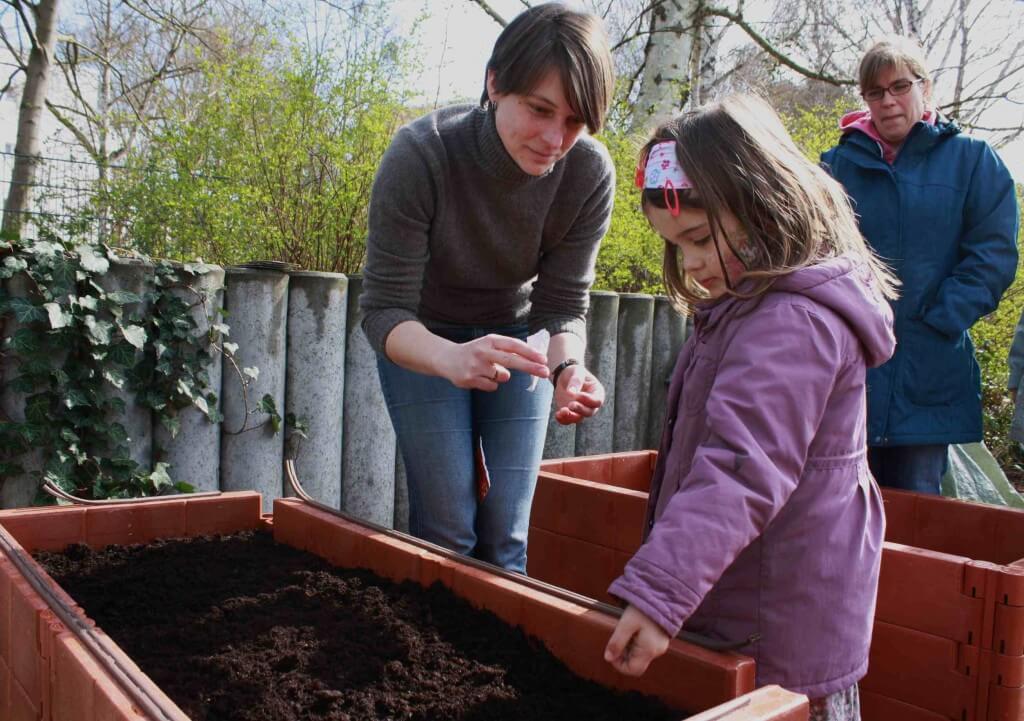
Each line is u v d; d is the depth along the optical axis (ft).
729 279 4.89
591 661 4.83
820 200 4.98
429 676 4.90
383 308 7.07
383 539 6.66
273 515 7.95
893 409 9.50
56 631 4.44
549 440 15.53
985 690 6.05
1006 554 8.15
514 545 7.66
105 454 11.21
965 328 9.40
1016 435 10.21
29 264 10.61
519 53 5.95
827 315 4.64
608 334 16.28
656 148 5.10
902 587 6.48
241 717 4.50
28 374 10.67
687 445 5.08
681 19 22.77
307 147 15.53
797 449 4.36
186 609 6.16
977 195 9.61
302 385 12.49
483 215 7.16
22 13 28.94
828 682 4.86
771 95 34.42
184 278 11.51
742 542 4.10
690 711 4.28
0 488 10.73
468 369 5.73
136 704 3.51
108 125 44.75
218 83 17.44
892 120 9.71
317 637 5.49
